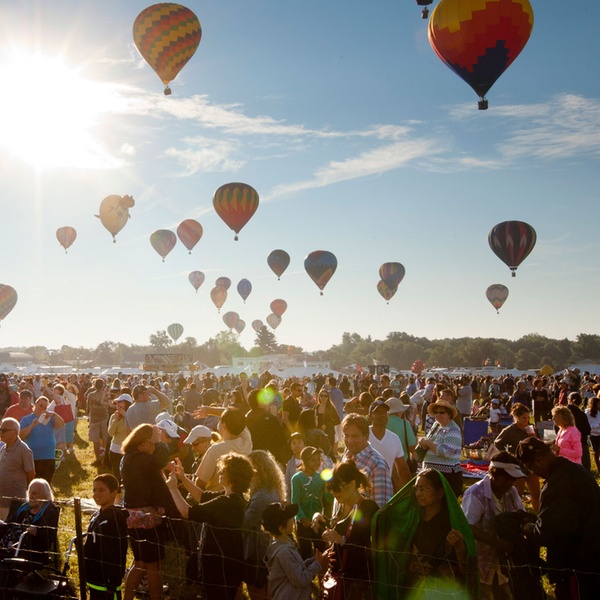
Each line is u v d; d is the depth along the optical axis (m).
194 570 5.41
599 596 4.43
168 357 57.09
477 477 12.00
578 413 10.82
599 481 11.64
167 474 8.02
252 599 5.34
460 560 4.25
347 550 4.62
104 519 5.50
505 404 21.64
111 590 5.41
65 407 14.37
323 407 12.15
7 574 5.59
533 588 4.59
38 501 6.39
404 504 4.55
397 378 26.75
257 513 5.18
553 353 161.12
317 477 6.59
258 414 8.80
